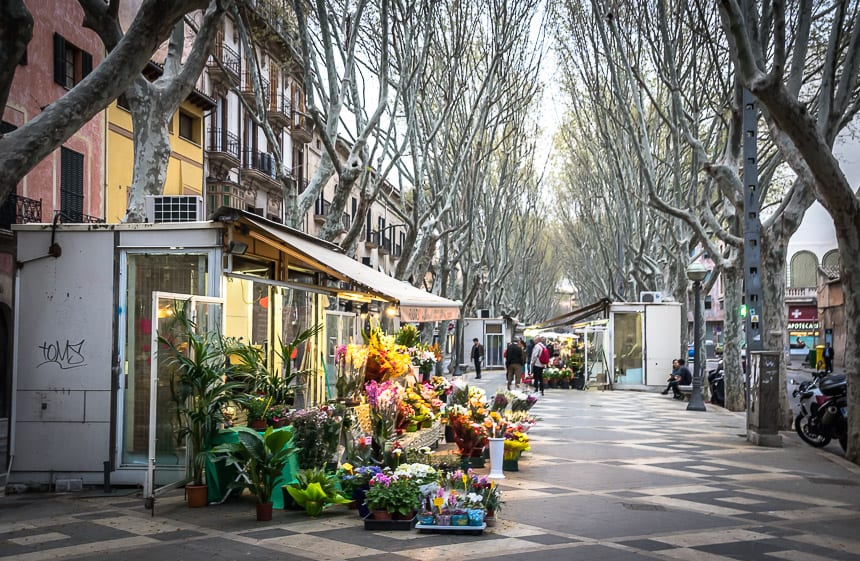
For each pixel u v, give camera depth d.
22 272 10.00
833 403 14.20
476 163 26.91
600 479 10.61
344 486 8.52
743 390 22.30
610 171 34.12
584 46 23.61
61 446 9.77
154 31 7.53
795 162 13.58
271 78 33.75
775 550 6.97
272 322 11.27
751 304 15.75
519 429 11.34
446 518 7.45
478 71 25.28
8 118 19.55
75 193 22.22
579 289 72.50
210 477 8.66
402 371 12.12
